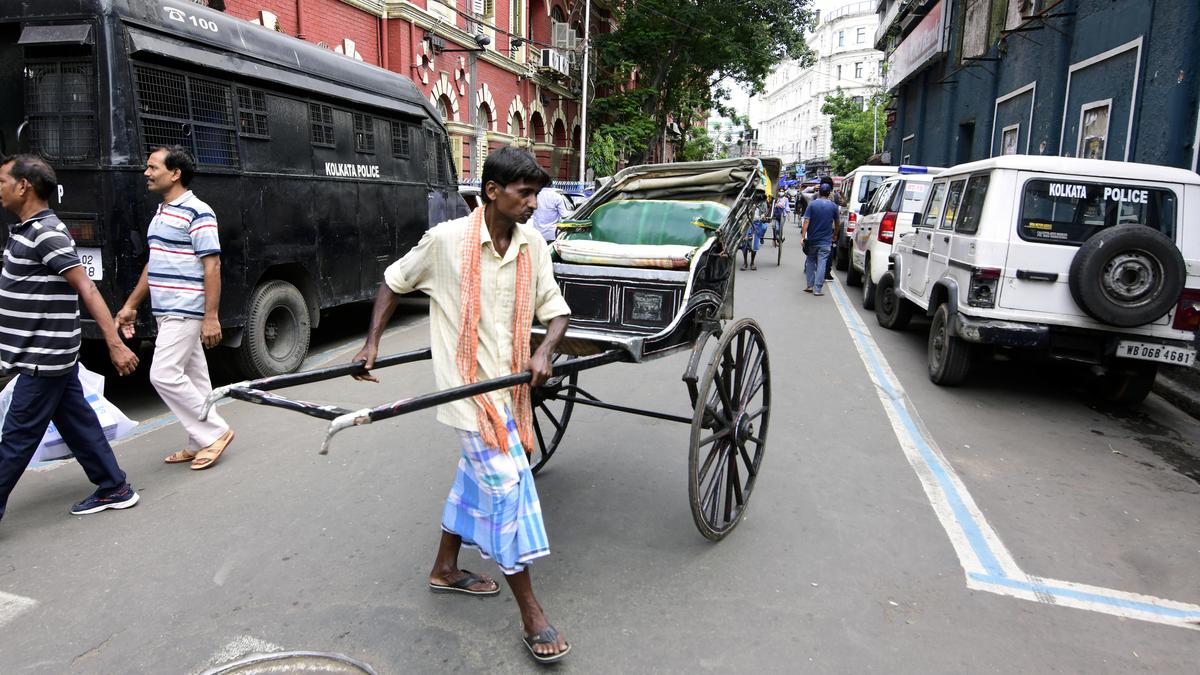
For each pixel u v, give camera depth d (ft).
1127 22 33.94
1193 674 9.09
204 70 19.26
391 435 16.93
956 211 22.50
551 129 91.97
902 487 14.67
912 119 82.53
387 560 11.37
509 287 8.82
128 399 20.31
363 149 26.53
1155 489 15.05
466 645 9.34
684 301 11.88
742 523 12.92
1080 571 11.55
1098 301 18.24
